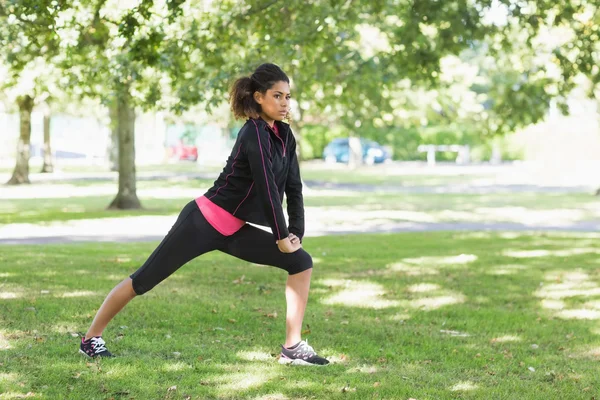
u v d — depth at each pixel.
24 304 6.68
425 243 13.12
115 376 4.56
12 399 4.09
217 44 14.20
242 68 14.16
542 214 20.70
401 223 17.95
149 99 15.95
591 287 8.67
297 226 4.89
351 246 12.57
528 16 14.13
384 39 23.36
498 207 23.03
